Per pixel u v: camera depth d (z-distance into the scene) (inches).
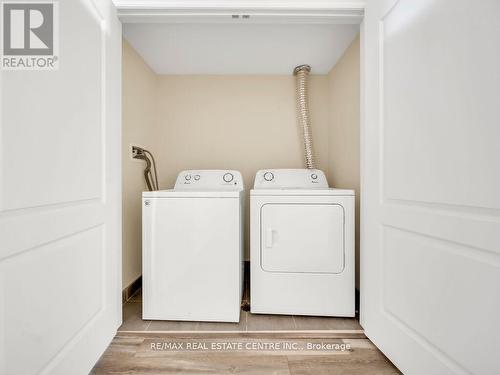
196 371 43.6
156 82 88.5
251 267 60.8
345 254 59.1
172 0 51.1
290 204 60.0
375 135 49.2
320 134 89.6
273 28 62.6
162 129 89.1
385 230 46.9
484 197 28.2
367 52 51.6
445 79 33.0
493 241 27.5
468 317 30.2
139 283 75.5
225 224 57.2
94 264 44.2
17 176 28.1
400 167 42.1
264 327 56.4
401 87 41.6
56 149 34.1
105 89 47.7
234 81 89.2
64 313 35.9
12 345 27.5
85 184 40.9
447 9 32.4
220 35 65.6
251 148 89.6
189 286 57.6
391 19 44.0
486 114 27.9
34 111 30.6
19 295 28.5
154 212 57.9
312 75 89.4
